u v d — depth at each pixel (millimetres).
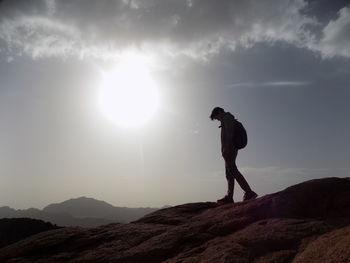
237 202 7969
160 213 9125
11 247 8234
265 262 4754
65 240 7742
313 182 7031
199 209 9016
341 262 3854
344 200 6246
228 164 9078
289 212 6391
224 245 5492
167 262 5664
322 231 5223
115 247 6914
